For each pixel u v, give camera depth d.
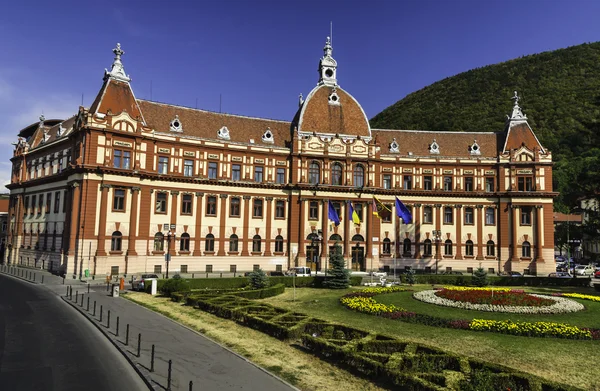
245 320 28.17
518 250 70.19
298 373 18.78
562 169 122.06
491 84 174.00
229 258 64.94
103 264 55.00
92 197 55.12
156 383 17.56
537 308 31.03
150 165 60.09
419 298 36.34
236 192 66.12
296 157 69.06
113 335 25.22
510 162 71.62
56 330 26.75
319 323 25.47
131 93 62.12
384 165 73.00
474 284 54.66
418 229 71.94
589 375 19.08
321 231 68.88
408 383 16.31
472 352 22.16
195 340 24.28
